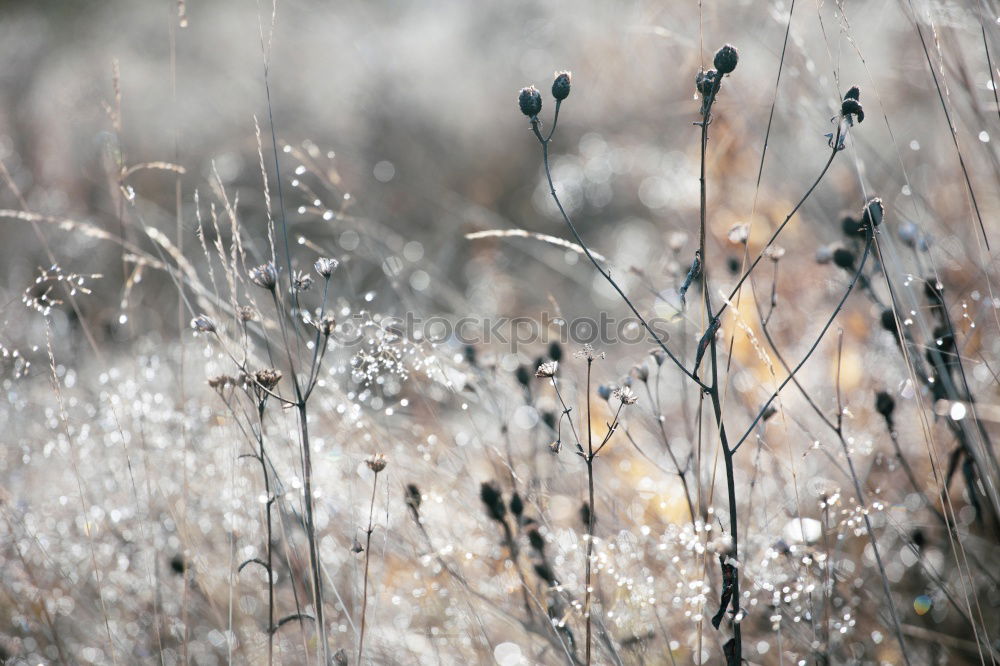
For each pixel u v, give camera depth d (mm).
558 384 2141
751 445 2193
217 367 2148
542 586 2023
